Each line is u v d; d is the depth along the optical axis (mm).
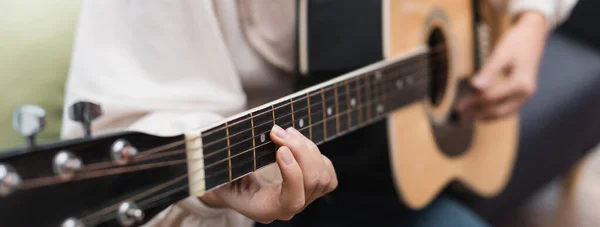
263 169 939
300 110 917
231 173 853
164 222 933
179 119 952
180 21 966
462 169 1307
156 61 967
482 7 1329
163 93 959
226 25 1025
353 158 1130
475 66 1324
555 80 1801
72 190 749
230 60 1006
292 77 1123
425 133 1188
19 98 1037
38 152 727
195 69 987
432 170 1219
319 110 948
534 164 1648
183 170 817
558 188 2176
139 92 945
